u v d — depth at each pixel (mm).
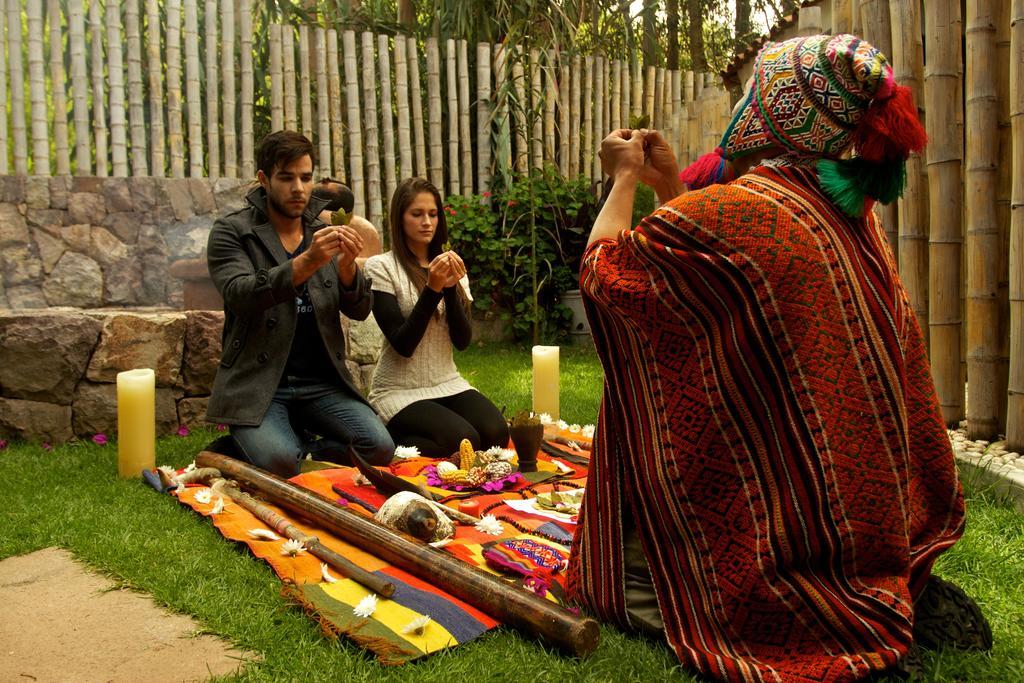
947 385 3971
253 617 2180
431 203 4047
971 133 3646
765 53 1952
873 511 1829
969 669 1909
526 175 8523
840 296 1819
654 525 1998
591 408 5242
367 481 3309
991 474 3238
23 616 2240
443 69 8367
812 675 1751
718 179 2156
